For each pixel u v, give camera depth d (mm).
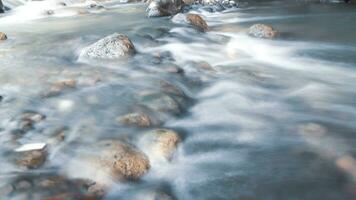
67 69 2090
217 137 1412
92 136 1322
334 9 4191
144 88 1789
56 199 1001
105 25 3547
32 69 2107
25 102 1647
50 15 4668
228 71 2160
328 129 1448
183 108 1653
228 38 2984
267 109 1663
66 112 1544
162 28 3129
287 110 1648
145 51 2477
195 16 3408
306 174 1164
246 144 1363
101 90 1771
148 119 1466
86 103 1628
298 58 2461
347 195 1062
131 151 1202
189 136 1410
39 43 2785
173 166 1215
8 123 1432
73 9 5043
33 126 1414
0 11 5004
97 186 1074
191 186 1127
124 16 4199
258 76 2086
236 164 1238
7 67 2160
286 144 1351
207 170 1205
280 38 2973
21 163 1155
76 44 2668
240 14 4328
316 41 2832
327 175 1152
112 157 1159
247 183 1139
